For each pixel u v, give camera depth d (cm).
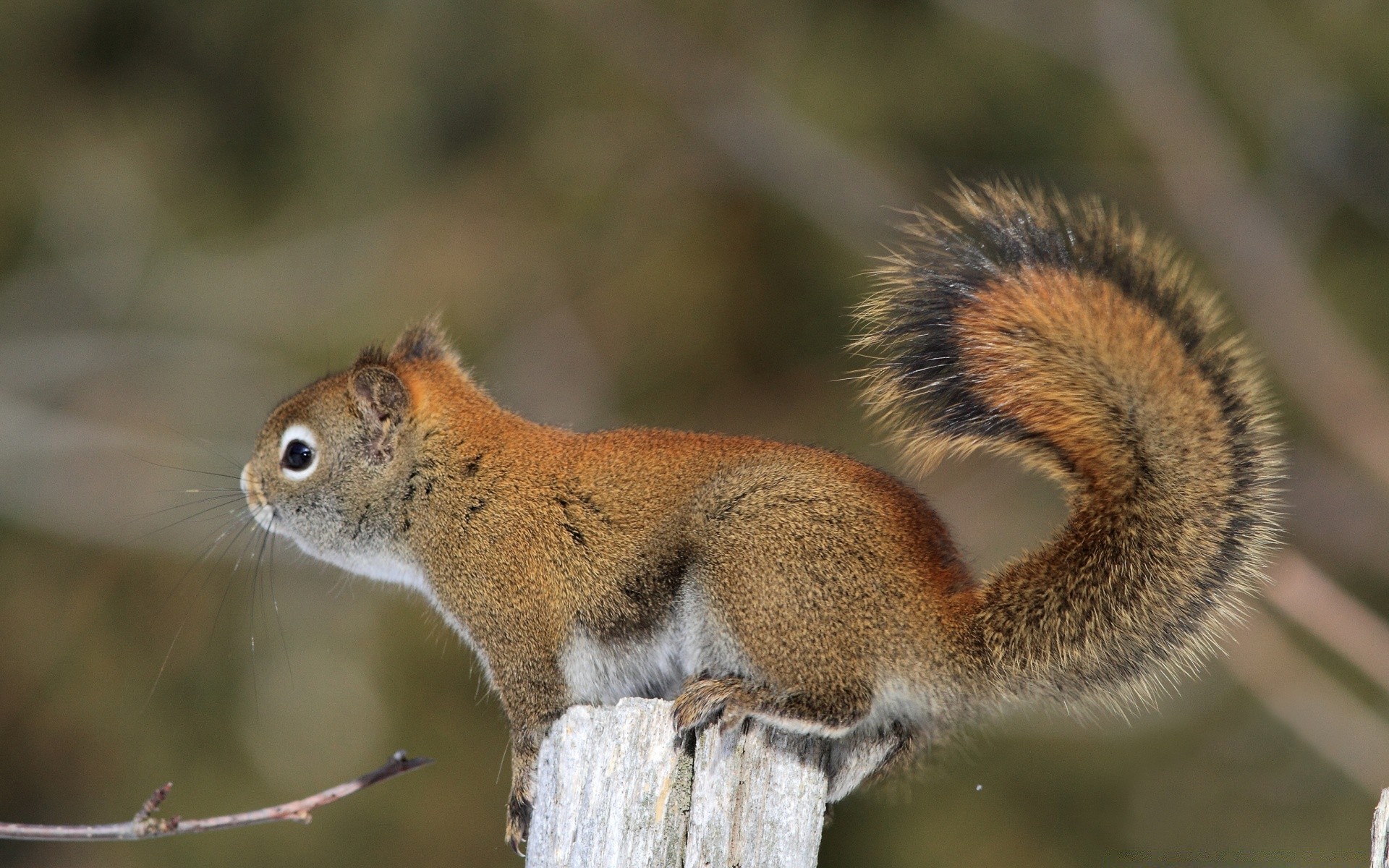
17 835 639
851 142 1811
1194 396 659
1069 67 1853
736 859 607
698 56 1831
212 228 1852
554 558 721
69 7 1716
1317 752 1538
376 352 809
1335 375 1803
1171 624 657
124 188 1855
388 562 777
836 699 650
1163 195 1853
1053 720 1476
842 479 677
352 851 1452
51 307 1834
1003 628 656
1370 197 1884
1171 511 657
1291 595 1403
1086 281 668
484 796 1473
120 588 1625
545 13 1791
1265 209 1869
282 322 1808
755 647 659
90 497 1683
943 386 680
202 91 1753
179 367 1808
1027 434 671
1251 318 1839
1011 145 1809
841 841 1438
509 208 1809
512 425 754
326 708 1529
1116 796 1512
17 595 1612
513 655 732
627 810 596
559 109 1822
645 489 710
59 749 1532
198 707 1543
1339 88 1902
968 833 1455
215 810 1466
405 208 1808
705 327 1773
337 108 1750
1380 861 548
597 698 721
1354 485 1769
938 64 1811
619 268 1808
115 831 644
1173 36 1881
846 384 1709
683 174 1827
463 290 1783
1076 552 661
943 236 696
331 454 771
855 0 1827
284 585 1596
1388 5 1906
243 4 1722
